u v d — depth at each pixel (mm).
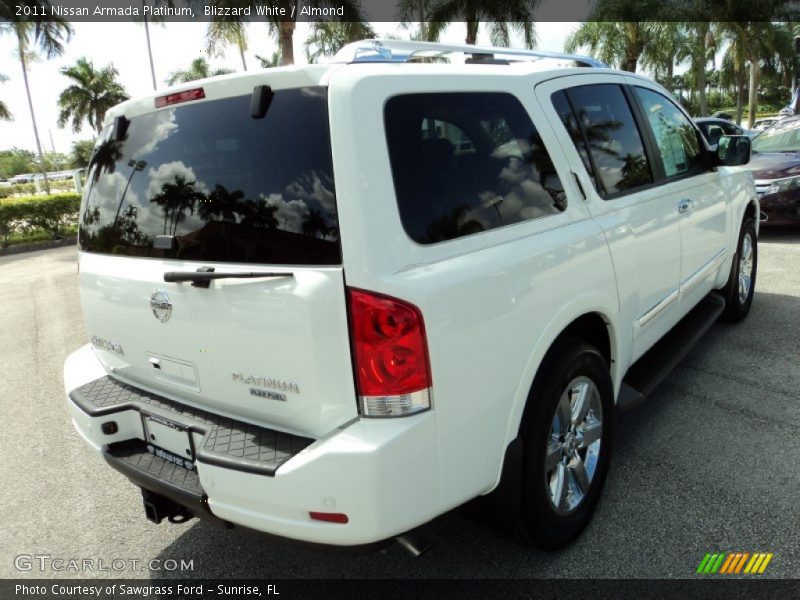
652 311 3266
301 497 1862
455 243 2043
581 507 2666
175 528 3049
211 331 2133
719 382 4074
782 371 4176
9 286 10008
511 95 2477
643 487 2992
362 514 1830
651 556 2531
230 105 2113
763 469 3078
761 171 8492
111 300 2527
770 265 7012
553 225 2453
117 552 2883
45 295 8914
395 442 1828
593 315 2754
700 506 2824
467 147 2205
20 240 16328
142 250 2375
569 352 2453
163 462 2373
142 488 2396
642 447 3355
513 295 2152
